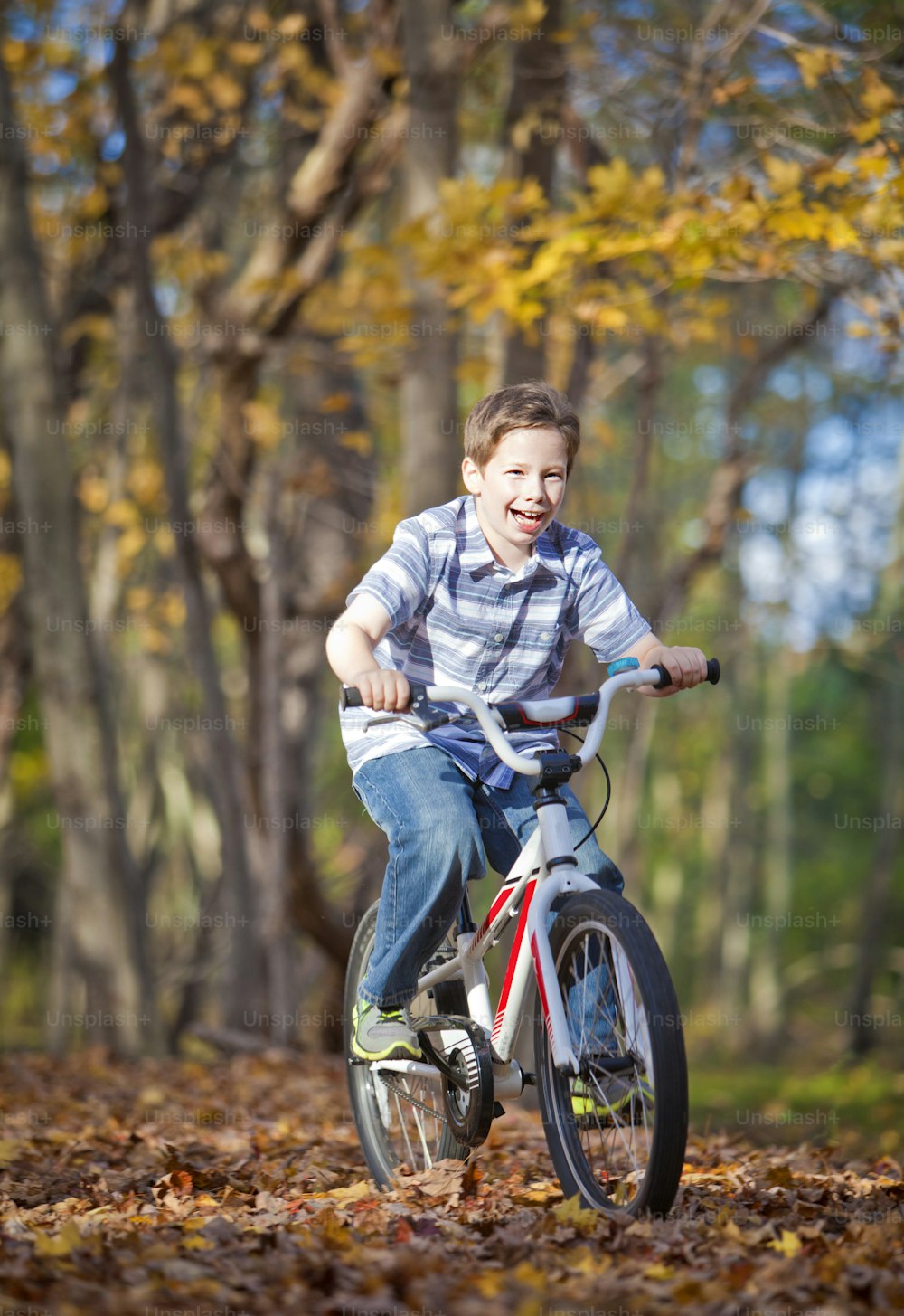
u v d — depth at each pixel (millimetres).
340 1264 3590
